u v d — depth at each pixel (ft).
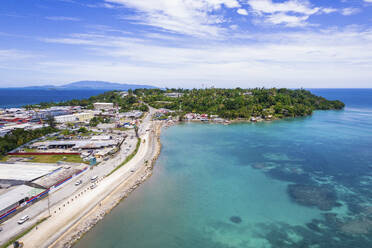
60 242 184.85
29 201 233.35
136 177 316.81
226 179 317.63
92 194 260.83
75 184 280.51
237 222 222.69
